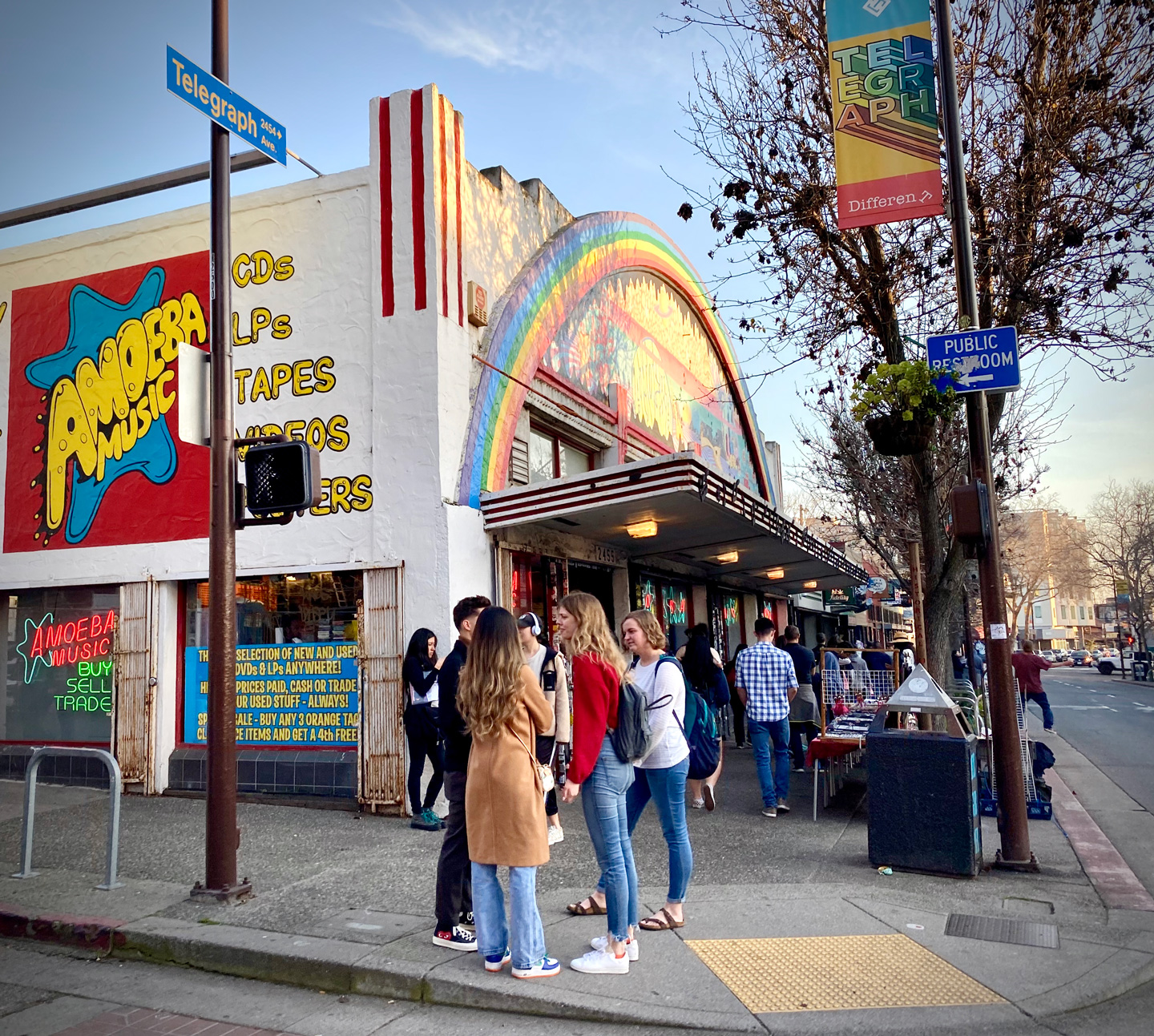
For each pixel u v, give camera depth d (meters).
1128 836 7.65
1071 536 73.44
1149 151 8.15
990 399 8.32
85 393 10.61
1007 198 8.70
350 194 9.45
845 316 9.47
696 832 7.60
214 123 6.32
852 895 5.61
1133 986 4.34
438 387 8.84
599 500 8.70
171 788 9.66
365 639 8.79
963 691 10.36
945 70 6.90
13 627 10.86
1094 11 8.18
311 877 6.36
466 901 4.90
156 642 9.80
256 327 9.73
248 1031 4.14
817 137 9.23
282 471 6.03
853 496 18.12
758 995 4.16
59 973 4.99
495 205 10.38
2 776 10.54
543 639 10.23
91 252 10.73
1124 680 47.50
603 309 13.62
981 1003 4.06
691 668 9.50
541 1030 4.01
